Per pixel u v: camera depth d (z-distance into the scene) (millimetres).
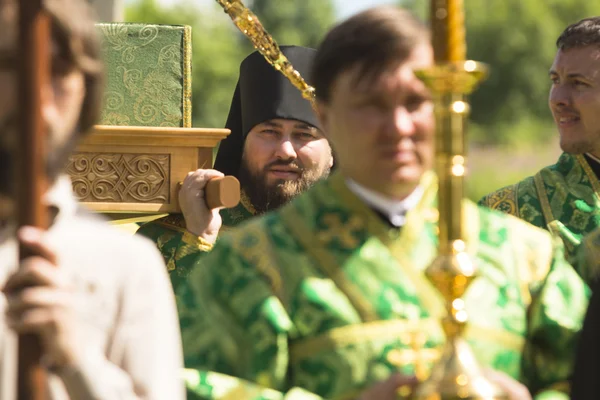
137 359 4621
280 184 9781
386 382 5145
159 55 9156
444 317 5109
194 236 9039
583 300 5742
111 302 4633
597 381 5523
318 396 5336
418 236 5555
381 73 5371
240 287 5492
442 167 5125
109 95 9055
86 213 4832
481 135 60156
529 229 5898
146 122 9117
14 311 4191
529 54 60406
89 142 8883
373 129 5395
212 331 5484
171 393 4660
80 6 4566
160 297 4738
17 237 4223
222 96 59938
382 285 5441
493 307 5547
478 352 5445
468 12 61281
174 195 9078
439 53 5074
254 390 5348
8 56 4430
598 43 9336
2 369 4520
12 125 4438
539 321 5648
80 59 4523
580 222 9367
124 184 8984
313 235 5559
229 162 10477
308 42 71125
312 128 9828
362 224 5562
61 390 4520
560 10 61438
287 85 9867
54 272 4219
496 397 5016
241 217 9883
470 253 5656
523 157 59594
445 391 4992
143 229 9258
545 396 5637
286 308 5430
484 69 5082
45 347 4262
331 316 5379
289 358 5414
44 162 4328
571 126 9398
